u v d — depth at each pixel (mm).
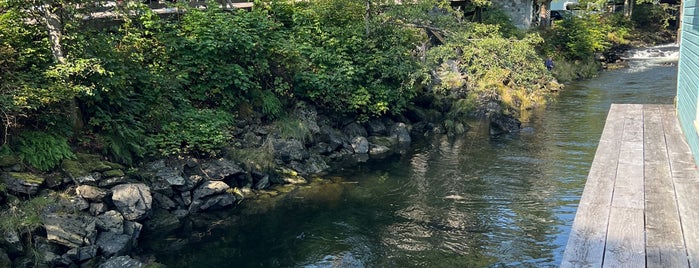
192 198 9836
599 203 4777
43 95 8664
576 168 12031
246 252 8273
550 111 18859
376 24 16031
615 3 48188
